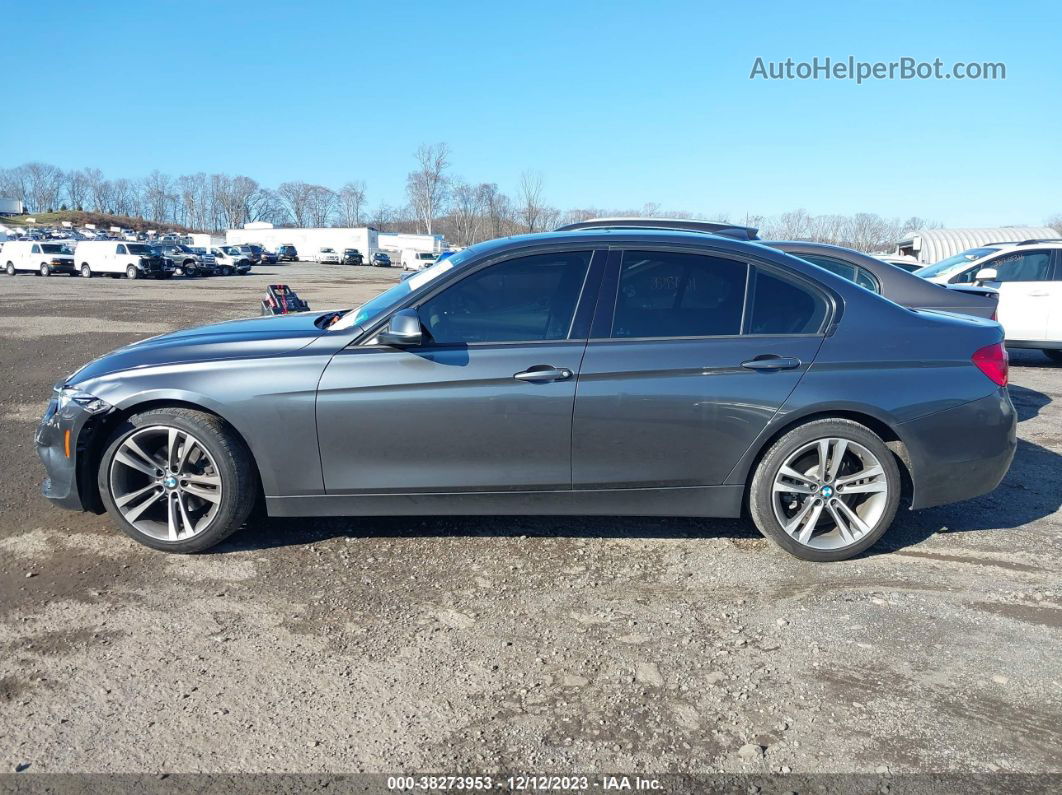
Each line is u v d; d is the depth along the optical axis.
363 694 2.74
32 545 3.93
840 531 3.84
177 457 3.76
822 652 3.04
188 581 3.57
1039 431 6.47
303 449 3.70
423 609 3.35
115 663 2.90
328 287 35.16
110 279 39.56
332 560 3.81
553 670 2.90
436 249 81.00
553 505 3.83
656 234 3.92
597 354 3.68
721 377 3.69
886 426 3.77
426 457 3.72
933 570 3.79
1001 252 10.33
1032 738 2.54
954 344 3.85
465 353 3.68
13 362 9.93
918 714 2.66
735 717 2.64
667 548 4.02
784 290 3.86
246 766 2.37
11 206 119.69
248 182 130.75
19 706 2.63
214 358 3.76
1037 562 3.88
